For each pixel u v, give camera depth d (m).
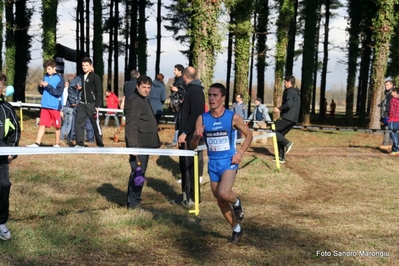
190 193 7.80
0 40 20.55
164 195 8.38
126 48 37.59
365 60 30.97
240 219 5.67
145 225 6.26
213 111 5.36
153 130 6.90
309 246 5.71
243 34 22.25
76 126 10.93
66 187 8.30
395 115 13.49
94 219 6.33
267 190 9.09
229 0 14.70
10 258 4.82
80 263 4.86
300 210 7.60
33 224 6.02
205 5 14.36
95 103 10.93
